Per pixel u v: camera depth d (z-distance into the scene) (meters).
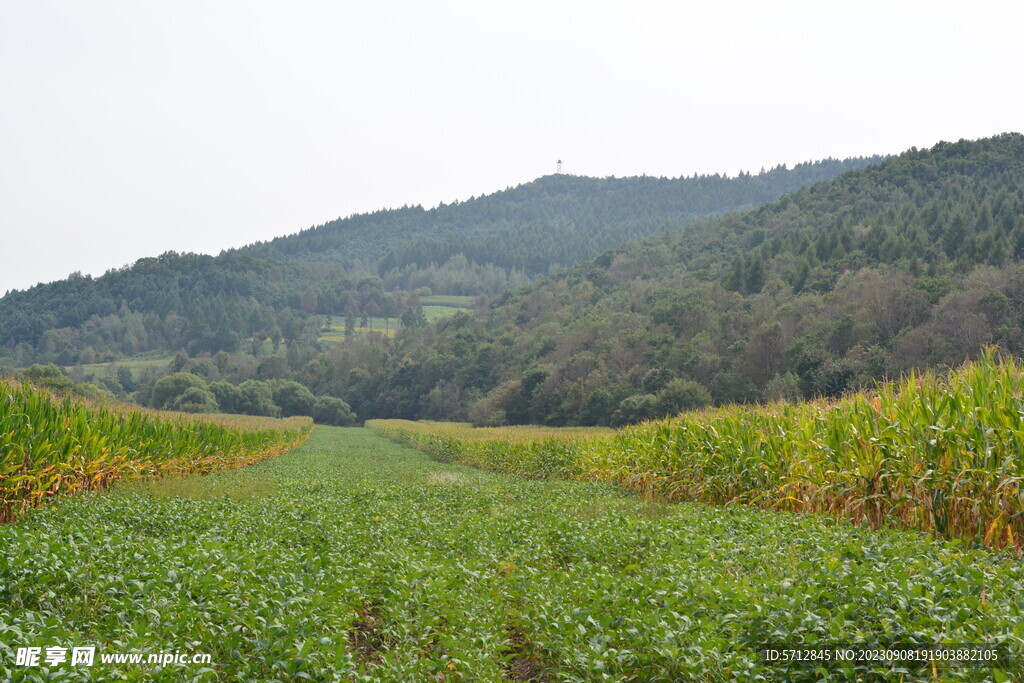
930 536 9.54
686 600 6.90
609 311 115.88
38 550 7.87
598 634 6.47
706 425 17.92
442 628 7.34
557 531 12.27
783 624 5.95
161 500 14.87
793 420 15.13
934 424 10.66
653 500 18.34
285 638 5.94
